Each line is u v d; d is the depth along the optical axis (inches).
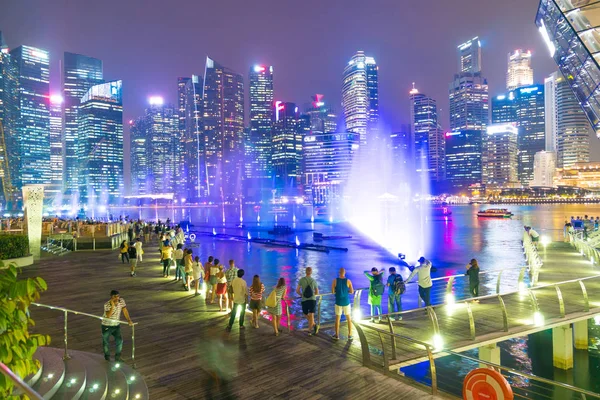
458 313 626.8
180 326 532.7
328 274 1461.6
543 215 5984.3
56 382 298.2
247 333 506.0
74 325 530.9
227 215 7780.5
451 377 676.1
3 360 161.5
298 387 356.5
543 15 1203.9
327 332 519.5
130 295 715.4
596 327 868.0
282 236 3078.2
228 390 348.8
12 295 168.9
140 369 390.9
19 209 6269.7
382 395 342.3
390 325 441.1
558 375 665.6
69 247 1423.5
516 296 736.3
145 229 1808.6
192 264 751.7
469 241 2573.8
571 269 1039.6
